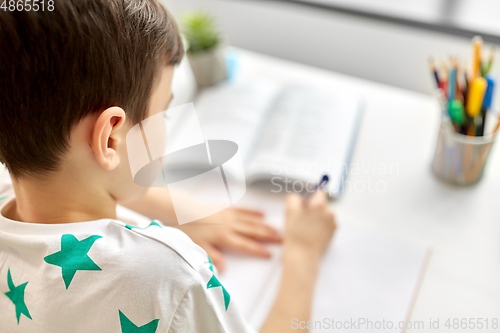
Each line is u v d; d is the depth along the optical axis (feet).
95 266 1.07
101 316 1.06
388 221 2.03
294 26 4.32
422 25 3.50
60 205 1.16
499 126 1.90
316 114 2.45
